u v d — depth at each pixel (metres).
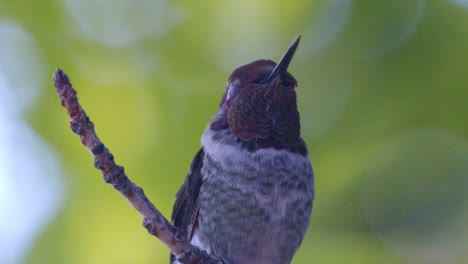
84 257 10.66
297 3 11.30
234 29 11.62
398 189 10.45
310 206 9.07
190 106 11.07
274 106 9.09
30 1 11.62
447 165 10.41
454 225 10.76
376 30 10.55
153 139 11.01
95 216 10.76
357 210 10.38
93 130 6.79
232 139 9.06
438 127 10.34
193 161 9.32
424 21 10.45
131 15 11.80
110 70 11.50
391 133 10.35
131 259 10.71
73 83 11.36
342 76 10.59
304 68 10.79
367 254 10.33
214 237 8.85
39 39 11.55
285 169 8.88
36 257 10.68
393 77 10.38
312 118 10.54
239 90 9.39
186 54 11.54
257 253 8.84
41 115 11.20
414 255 10.65
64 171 11.00
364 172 10.41
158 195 10.62
